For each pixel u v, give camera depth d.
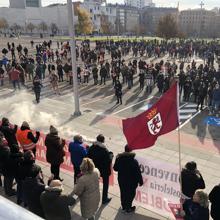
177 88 6.38
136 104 18.59
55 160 8.16
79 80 24.77
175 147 11.93
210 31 139.12
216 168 10.18
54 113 16.42
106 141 12.42
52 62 34.75
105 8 136.12
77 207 7.53
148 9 170.25
